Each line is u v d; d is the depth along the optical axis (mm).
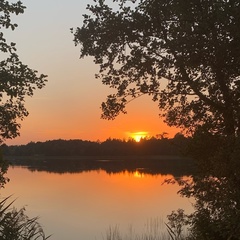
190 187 11688
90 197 42188
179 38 10469
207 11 10195
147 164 101688
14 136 11641
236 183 9781
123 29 11961
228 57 10164
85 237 21984
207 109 11477
